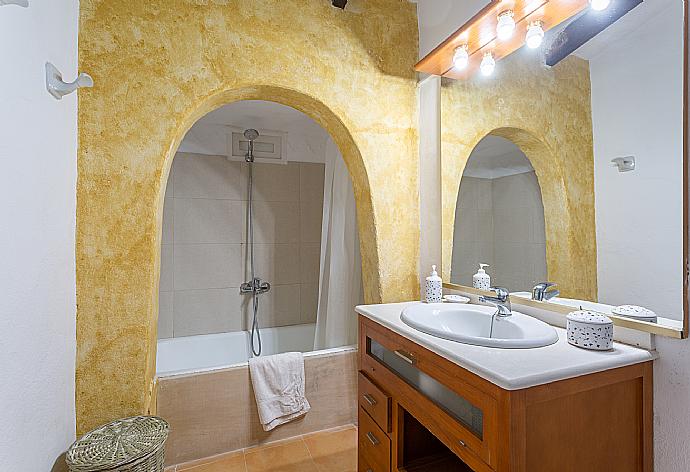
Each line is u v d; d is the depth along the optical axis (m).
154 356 1.89
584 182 1.40
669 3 1.14
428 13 2.20
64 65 1.47
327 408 2.31
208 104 1.89
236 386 2.08
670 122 1.14
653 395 1.16
